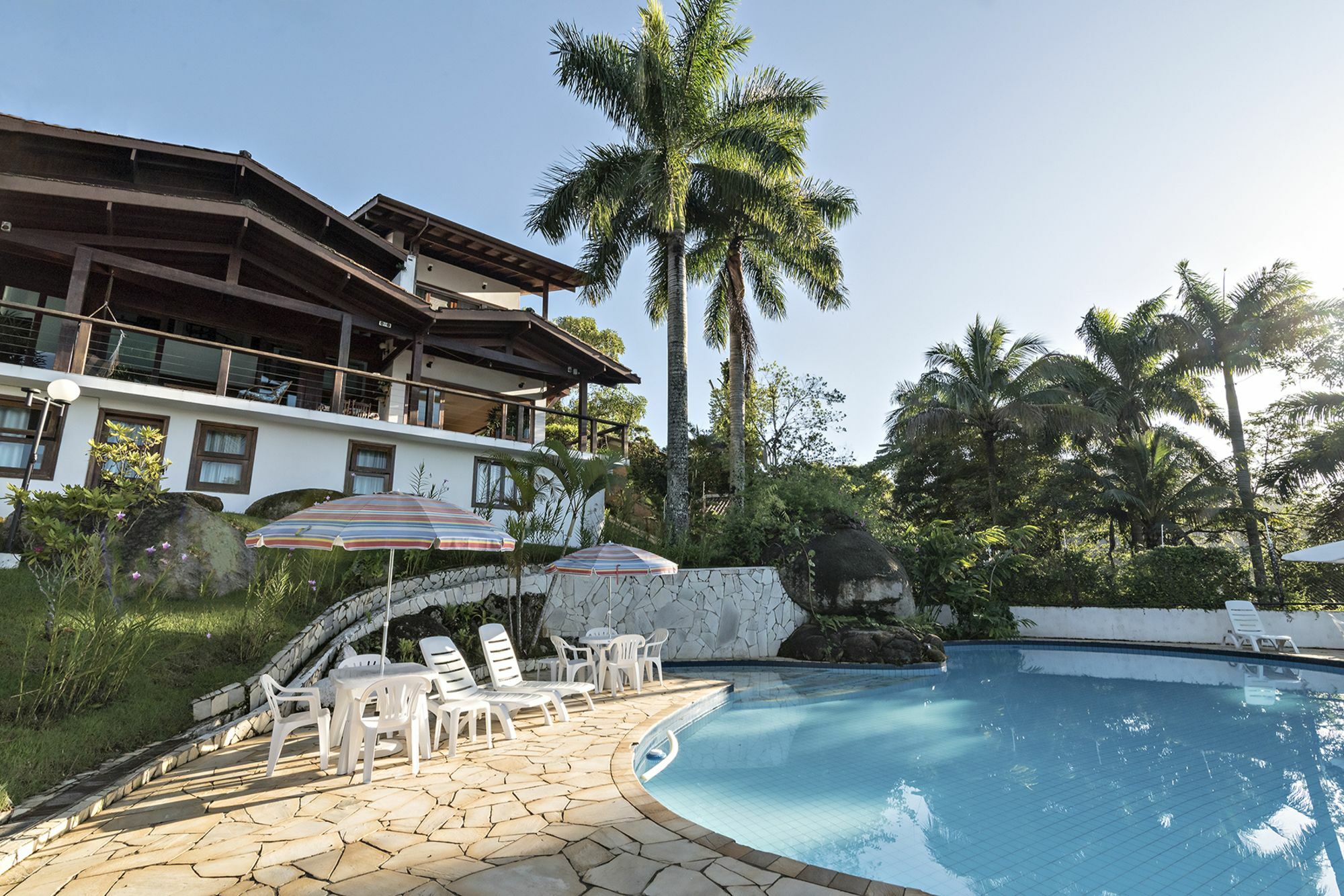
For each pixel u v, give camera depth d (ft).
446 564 46.29
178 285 51.37
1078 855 15.97
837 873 12.32
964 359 90.07
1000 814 18.71
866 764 23.71
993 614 59.82
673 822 14.99
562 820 15.15
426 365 69.92
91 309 51.70
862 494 71.56
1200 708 33.76
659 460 97.14
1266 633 53.98
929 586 61.57
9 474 39.99
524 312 63.72
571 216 60.75
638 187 57.67
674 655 46.39
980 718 31.35
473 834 14.32
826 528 57.62
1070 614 60.23
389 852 13.33
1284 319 76.89
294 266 54.34
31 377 39.55
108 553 29.07
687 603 47.75
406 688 19.43
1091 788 21.02
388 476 54.29
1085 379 90.74
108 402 43.34
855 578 51.78
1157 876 14.90
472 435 58.08
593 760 20.42
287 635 29.48
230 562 34.73
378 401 65.72
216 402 45.47
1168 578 58.54
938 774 22.41
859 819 18.26
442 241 71.10
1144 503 79.77
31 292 50.83
